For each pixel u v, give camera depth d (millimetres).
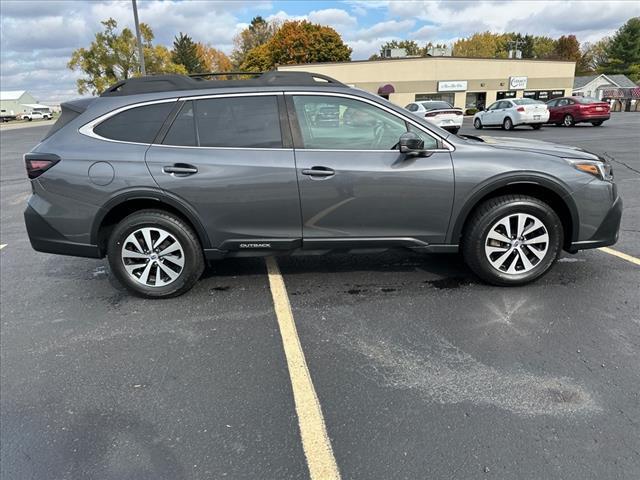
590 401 2480
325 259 4789
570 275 4102
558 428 2297
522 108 20500
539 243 3789
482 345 3061
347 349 3088
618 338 3072
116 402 2639
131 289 3912
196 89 3699
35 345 3307
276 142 3635
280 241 3752
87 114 3736
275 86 3682
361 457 2166
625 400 2479
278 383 2752
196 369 2928
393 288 4004
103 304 3941
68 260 5137
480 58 40281
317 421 2414
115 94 3781
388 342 3148
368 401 2557
